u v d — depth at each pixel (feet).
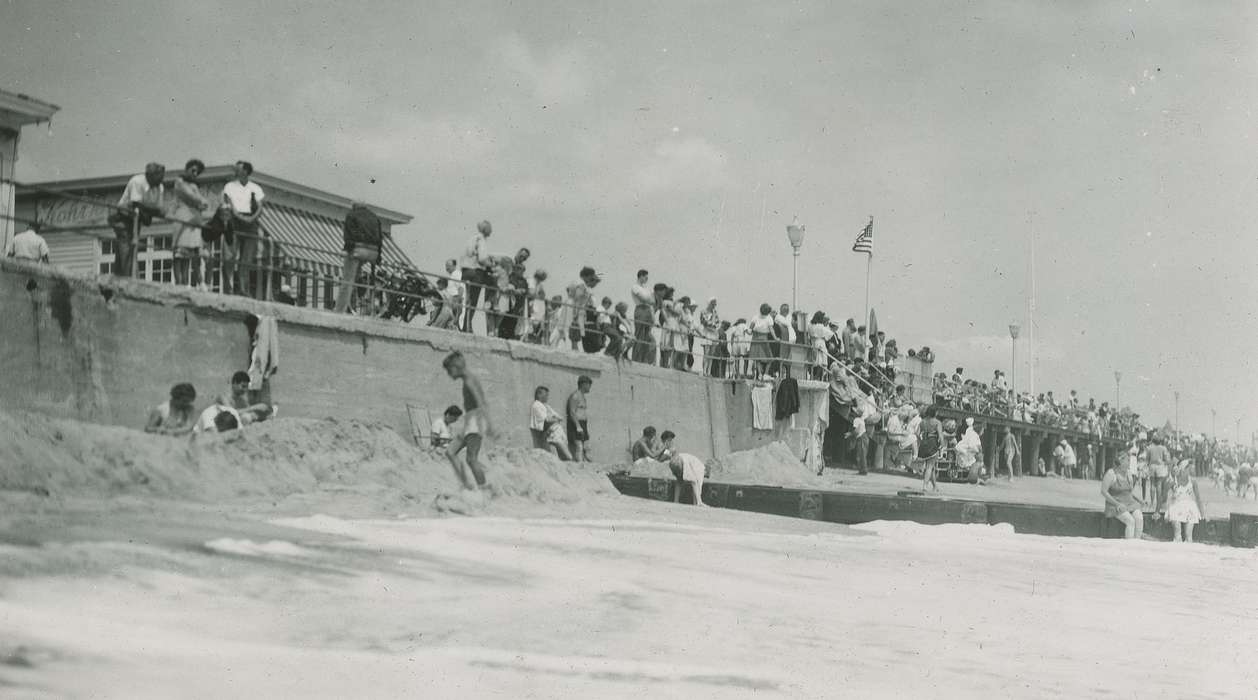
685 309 104.63
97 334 52.49
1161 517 71.56
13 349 48.60
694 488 72.95
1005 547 59.11
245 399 55.77
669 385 98.84
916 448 115.55
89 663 21.58
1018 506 70.69
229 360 59.21
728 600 34.42
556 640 27.25
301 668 22.93
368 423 56.18
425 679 23.13
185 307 56.90
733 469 98.17
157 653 22.68
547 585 33.63
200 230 59.77
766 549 47.96
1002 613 37.50
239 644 23.99
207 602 26.73
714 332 108.37
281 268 62.23
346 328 65.98
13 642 22.09
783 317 107.65
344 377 65.92
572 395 83.71
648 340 98.99
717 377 107.45
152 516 35.86
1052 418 183.01
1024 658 30.71
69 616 24.17
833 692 25.08
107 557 28.96
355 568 32.24
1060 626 36.11
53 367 50.29
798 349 108.58
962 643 31.81
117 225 55.01
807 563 44.86
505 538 41.78
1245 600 44.75
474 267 77.92
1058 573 49.47
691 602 33.47
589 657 25.95
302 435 51.19
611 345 92.48
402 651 24.89
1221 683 29.66
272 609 27.04
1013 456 158.20
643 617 30.68
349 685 22.22
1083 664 30.63
